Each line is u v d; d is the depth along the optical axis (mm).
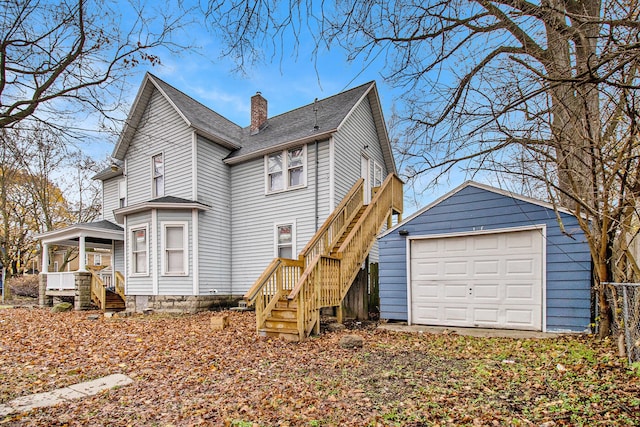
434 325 8273
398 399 3736
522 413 3244
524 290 7363
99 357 5797
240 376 4691
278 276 7746
